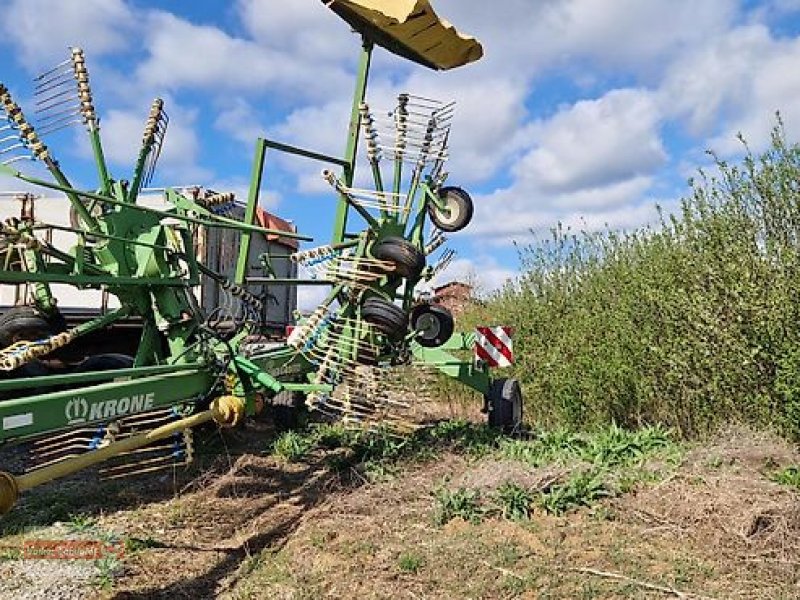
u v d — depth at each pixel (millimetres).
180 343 6520
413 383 7801
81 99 6516
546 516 5699
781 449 6688
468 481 6535
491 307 14562
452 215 8641
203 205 7742
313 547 5266
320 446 8453
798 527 5145
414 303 8547
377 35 8023
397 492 6477
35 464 7227
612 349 9133
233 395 5766
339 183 7309
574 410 9586
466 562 4863
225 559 5145
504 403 9094
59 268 5996
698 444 7406
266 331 8273
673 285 8273
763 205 7402
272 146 6953
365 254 7484
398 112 8172
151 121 6918
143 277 6168
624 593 4359
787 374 6699
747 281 7195
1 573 4770
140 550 5223
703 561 4801
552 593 4383
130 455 7645
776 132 7387
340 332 7258
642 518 5547
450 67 8711
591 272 11188
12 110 6070
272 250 12125
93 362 7094
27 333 6465
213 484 6805
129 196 6641
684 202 8078
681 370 7969
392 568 4832
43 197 10188
